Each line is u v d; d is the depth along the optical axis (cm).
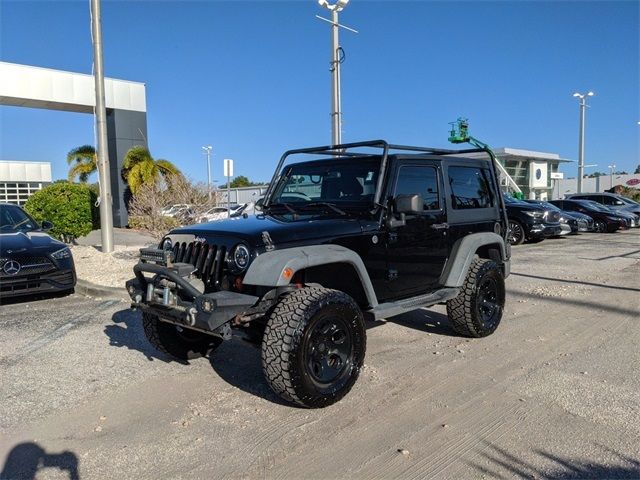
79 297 820
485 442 345
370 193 475
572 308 727
